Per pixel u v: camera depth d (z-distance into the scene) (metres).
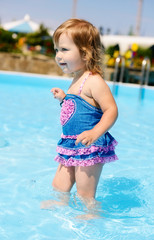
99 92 2.05
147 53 14.85
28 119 4.92
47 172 2.77
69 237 1.76
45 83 8.77
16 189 2.39
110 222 1.96
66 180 2.23
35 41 25.42
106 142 2.10
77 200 2.14
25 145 3.57
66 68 2.19
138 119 5.38
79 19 2.23
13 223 1.90
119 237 1.78
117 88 8.10
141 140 4.08
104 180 2.69
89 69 2.17
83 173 2.08
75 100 2.14
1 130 4.16
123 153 3.49
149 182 2.69
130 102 7.18
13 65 13.28
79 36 2.09
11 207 2.11
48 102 6.54
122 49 15.62
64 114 2.16
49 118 5.09
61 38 2.12
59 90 2.30
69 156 2.14
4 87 8.21
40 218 1.97
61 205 2.15
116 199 2.32
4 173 2.71
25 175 2.68
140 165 3.12
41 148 3.49
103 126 1.93
